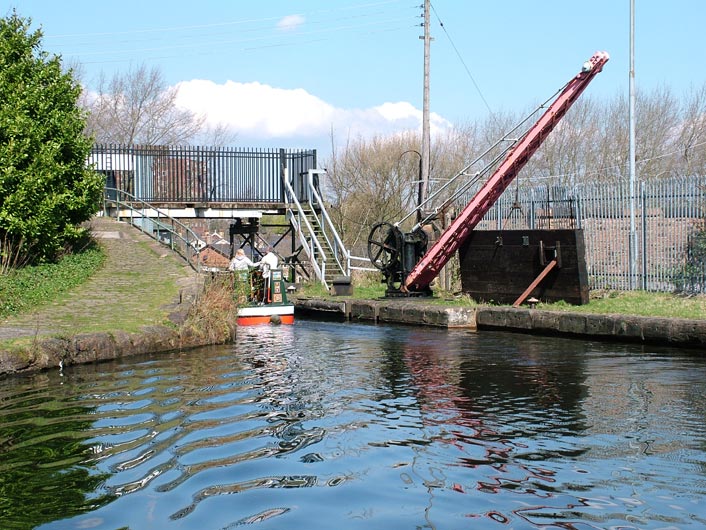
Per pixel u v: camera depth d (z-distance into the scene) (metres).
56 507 7.01
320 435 9.41
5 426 9.70
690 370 13.84
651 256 21.17
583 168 43.78
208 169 32.09
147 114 56.47
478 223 25.64
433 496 7.33
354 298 26.39
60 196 21.34
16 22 22.50
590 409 10.73
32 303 17.34
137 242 26.98
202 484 7.62
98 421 9.95
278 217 52.56
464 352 16.45
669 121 43.12
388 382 12.84
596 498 7.27
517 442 9.09
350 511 6.96
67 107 23.11
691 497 7.28
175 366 14.20
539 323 19.86
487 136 48.53
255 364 14.62
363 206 47.00
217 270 23.91
